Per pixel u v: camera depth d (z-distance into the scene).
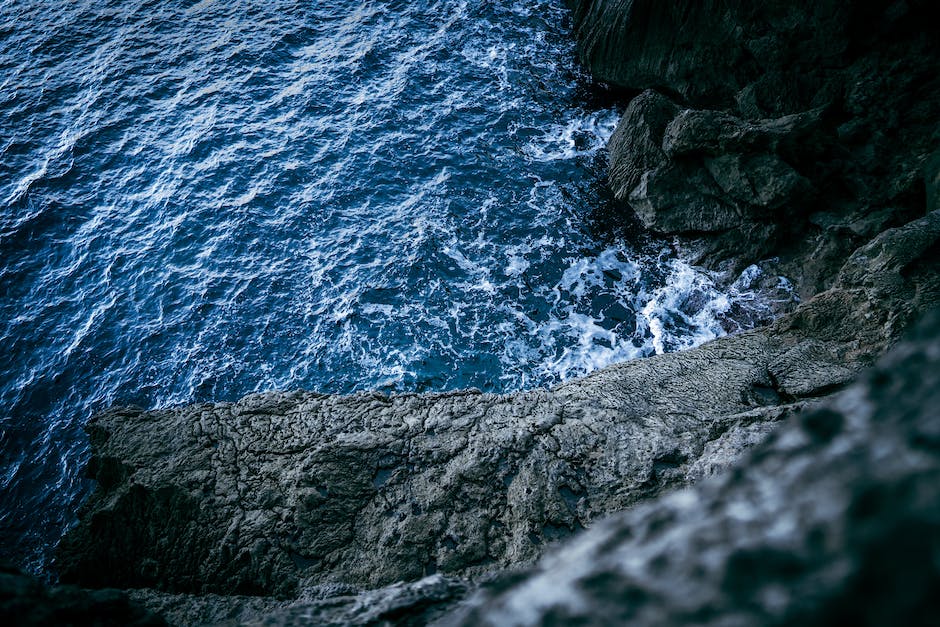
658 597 1.76
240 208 28.52
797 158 26.09
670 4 30.98
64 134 31.88
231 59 35.34
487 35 36.88
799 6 28.06
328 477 14.72
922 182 23.92
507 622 2.13
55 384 23.75
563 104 33.66
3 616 4.87
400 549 13.48
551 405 15.78
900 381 1.93
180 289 25.98
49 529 20.66
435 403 16.28
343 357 23.80
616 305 25.45
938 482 1.36
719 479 2.34
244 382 23.38
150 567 14.74
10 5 39.00
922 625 1.03
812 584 1.34
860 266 18.55
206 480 15.20
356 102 33.06
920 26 26.38
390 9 38.44
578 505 13.50
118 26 37.59
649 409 15.40
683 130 27.23
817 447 1.93
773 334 18.28
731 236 26.47
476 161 30.55
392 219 28.17
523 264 26.70
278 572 13.64
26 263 27.12
